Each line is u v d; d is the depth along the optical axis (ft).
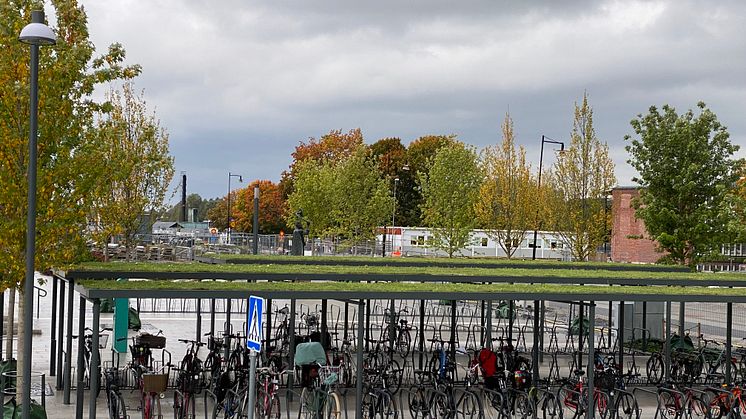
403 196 269.85
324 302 71.00
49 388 63.87
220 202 404.98
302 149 297.53
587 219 127.95
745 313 127.03
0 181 50.60
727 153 105.81
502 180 147.74
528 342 99.25
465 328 104.99
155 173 124.16
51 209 51.88
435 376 62.18
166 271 57.93
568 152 130.31
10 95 50.98
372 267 71.56
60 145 52.65
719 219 100.83
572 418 58.90
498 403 58.44
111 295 46.80
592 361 55.26
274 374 55.47
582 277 68.54
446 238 152.46
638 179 107.86
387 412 55.47
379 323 110.52
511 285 59.82
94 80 55.42
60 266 53.26
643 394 70.95
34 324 99.76
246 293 49.49
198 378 63.82
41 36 40.24
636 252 195.93
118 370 63.46
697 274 77.25
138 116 121.80
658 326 98.94
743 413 58.54
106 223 103.45
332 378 53.47
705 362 79.00
